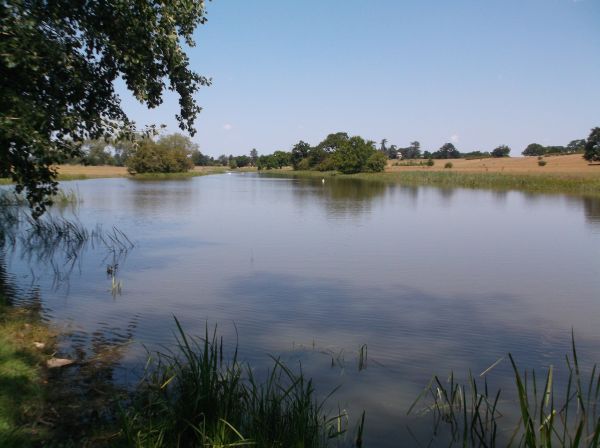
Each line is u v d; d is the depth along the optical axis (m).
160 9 10.14
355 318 9.41
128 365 6.80
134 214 27.83
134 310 9.63
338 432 5.11
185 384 5.36
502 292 11.50
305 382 6.48
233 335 8.31
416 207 33.28
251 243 18.27
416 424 5.51
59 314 9.19
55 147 9.64
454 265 14.46
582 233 21.12
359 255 15.98
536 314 9.81
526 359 7.51
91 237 18.84
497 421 5.62
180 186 60.44
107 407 5.49
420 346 7.96
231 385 5.21
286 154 166.12
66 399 5.65
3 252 15.48
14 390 5.45
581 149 172.12
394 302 10.57
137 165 95.81
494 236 20.30
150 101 11.47
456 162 150.62
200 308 9.91
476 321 9.33
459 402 5.91
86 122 10.34
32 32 8.32
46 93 9.86
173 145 113.00
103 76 11.09
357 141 108.44
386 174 92.38
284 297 10.84
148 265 14.12
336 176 102.12
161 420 4.95
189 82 11.82
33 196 10.26
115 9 9.65
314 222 24.77
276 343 7.98
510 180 61.56
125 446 4.65
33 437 4.72
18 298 10.22
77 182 64.94
